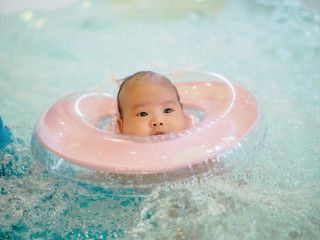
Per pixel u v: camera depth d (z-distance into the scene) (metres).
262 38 3.51
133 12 4.40
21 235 1.56
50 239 1.55
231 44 3.44
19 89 2.91
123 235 1.52
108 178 1.59
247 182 1.68
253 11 4.11
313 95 2.54
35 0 4.52
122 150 1.62
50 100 2.73
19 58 3.47
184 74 2.30
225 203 1.55
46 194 1.69
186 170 1.57
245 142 1.71
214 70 2.99
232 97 1.97
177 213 1.52
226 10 4.23
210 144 1.64
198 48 3.41
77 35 3.88
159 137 1.67
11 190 1.72
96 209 1.64
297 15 3.82
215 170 1.60
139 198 1.62
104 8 4.52
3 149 1.91
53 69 3.22
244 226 1.47
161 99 1.88
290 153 1.95
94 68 3.17
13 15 4.25
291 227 1.48
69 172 1.65
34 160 1.80
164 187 1.57
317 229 1.48
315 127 2.18
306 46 3.28
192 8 4.38
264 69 2.96
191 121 2.03
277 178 1.75
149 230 1.50
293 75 2.83
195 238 1.43
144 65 3.12
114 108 2.15
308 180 1.75
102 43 3.66
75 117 1.89
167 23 4.04
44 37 3.88
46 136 1.80
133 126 1.85
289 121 2.24
